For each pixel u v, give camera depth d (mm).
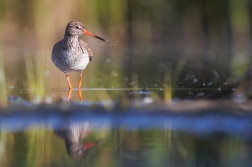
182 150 7367
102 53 25391
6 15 24375
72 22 14391
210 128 8812
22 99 11484
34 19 24594
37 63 19906
